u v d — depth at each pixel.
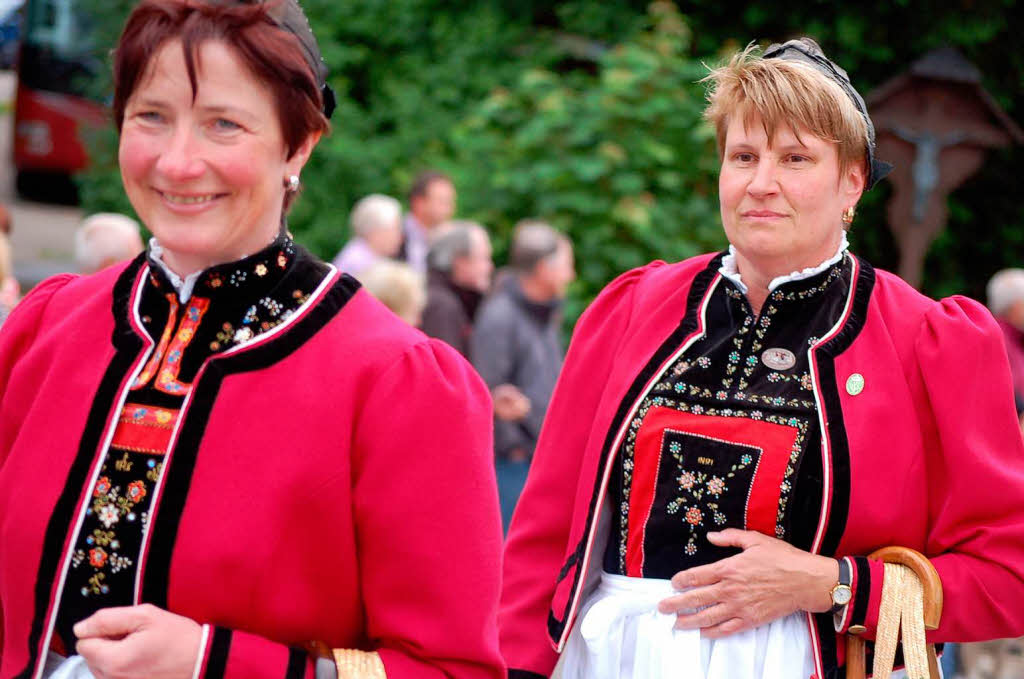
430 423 3.11
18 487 3.11
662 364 4.11
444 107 16.23
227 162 2.97
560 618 4.08
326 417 3.04
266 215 3.11
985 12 14.81
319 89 3.15
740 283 4.10
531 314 9.37
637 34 14.12
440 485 3.11
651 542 3.99
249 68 2.97
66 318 3.30
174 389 3.08
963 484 3.85
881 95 12.34
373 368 3.11
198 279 3.12
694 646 3.85
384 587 3.12
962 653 8.50
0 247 8.10
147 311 3.20
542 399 9.34
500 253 12.84
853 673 3.90
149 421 3.06
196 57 2.92
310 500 3.01
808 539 3.88
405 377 3.13
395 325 3.23
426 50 17.41
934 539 3.91
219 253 3.09
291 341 3.10
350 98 17.59
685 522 3.95
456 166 14.32
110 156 18.64
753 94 3.88
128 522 3.01
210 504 2.97
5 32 29.92
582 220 12.37
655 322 4.22
